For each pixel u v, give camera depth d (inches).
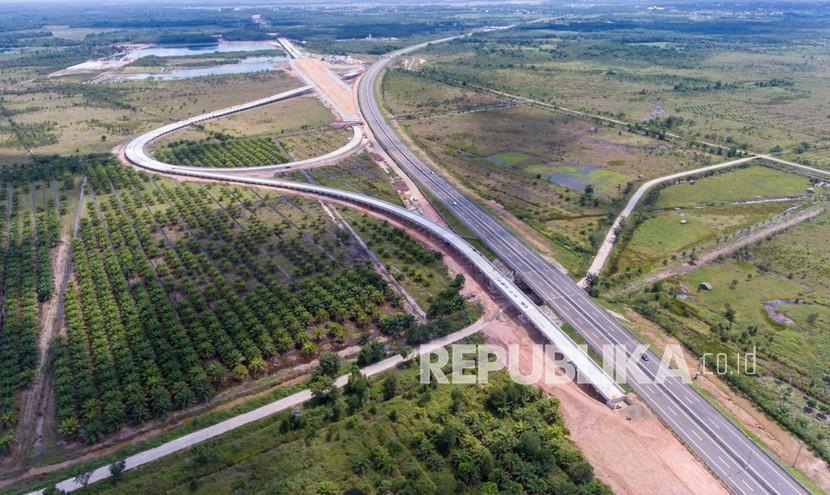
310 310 6688.0
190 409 5344.5
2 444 4776.1
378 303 6983.3
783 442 5152.6
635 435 5147.6
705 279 7800.2
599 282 7677.2
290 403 5393.7
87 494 4384.8
